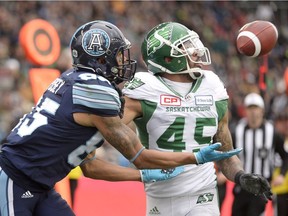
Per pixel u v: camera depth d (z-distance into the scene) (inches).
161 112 346.6
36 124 320.8
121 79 333.7
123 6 1263.5
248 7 1558.8
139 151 323.0
